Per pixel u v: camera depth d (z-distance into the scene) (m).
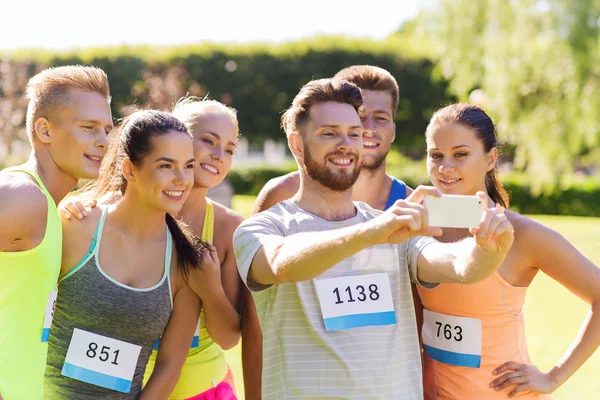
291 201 2.57
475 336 2.64
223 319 2.79
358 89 2.58
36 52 20.64
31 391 2.28
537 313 7.66
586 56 15.37
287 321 2.38
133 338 2.49
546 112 15.59
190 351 2.90
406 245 2.58
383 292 2.44
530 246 2.62
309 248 2.01
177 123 2.55
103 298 2.44
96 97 2.48
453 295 2.65
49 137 2.44
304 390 2.32
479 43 16.56
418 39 19.50
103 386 2.46
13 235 2.23
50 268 2.33
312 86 2.54
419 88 22.09
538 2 15.85
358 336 2.36
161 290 2.54
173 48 22.05
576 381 5.39
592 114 15.40
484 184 2.90
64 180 2.51
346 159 2.47
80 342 2.45
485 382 2.64
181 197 2.55
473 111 2.84
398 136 22.61
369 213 2.60
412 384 2.45
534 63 15.49
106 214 2.55
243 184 23.23
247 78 22.36
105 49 21.27
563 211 20.44
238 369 5.34
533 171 16.73
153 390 2.57
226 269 3.02
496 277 2.60
